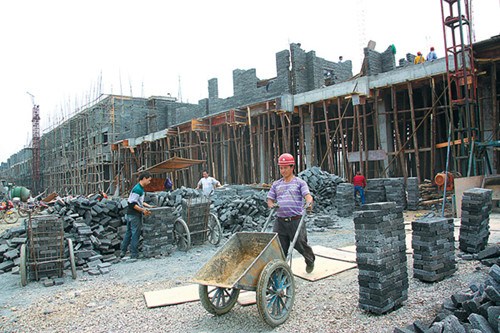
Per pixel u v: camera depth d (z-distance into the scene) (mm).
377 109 17078
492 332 3273
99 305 5715
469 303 3736
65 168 44312
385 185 14398
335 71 22875
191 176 27422
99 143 35594
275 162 20891
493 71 14445
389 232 4648
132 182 31781
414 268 5641
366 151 17062
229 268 5023
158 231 8945
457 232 8695
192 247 9750
